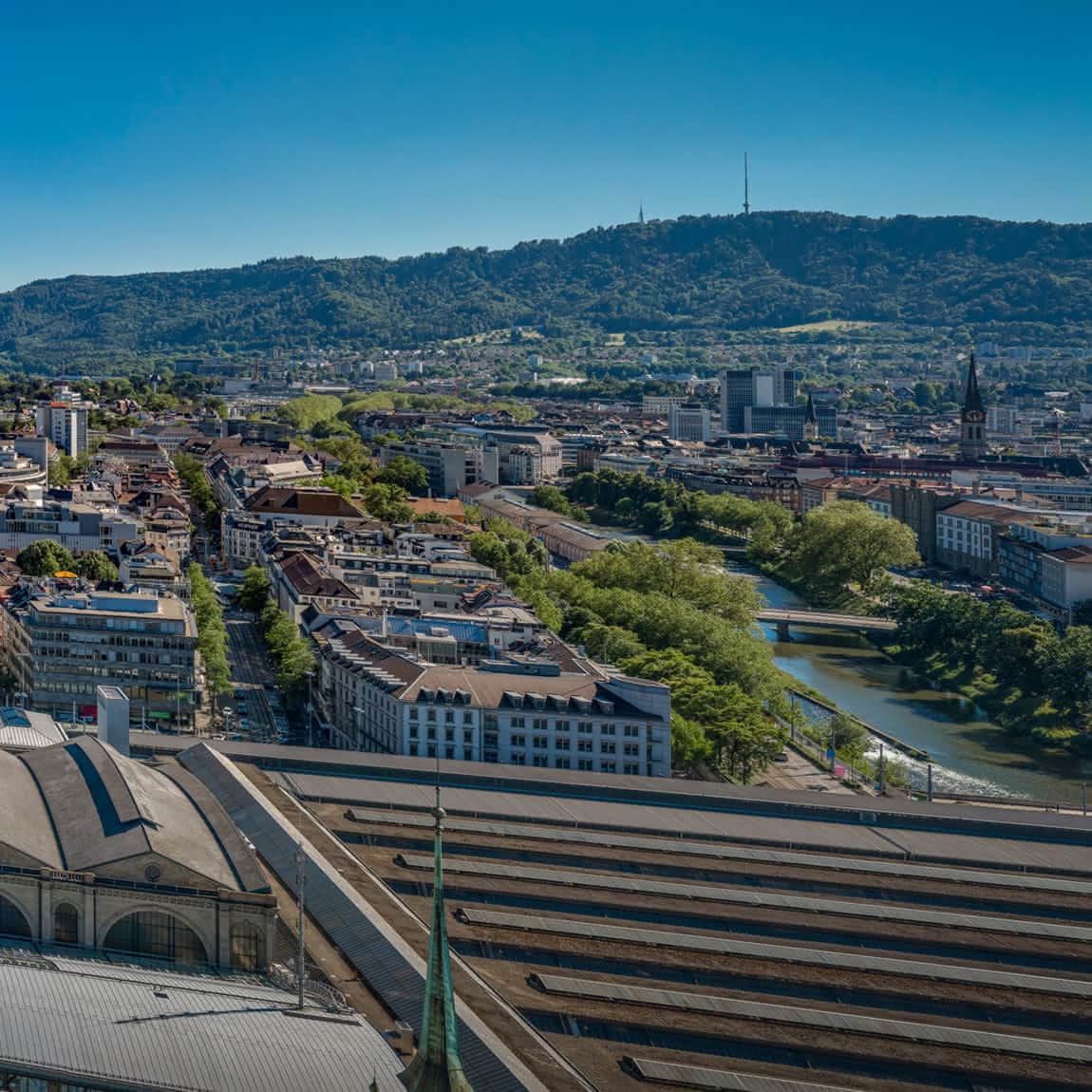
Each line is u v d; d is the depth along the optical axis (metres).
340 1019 181.88
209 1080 160.12
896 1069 191.50
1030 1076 190.75
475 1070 175.25
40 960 189.12
